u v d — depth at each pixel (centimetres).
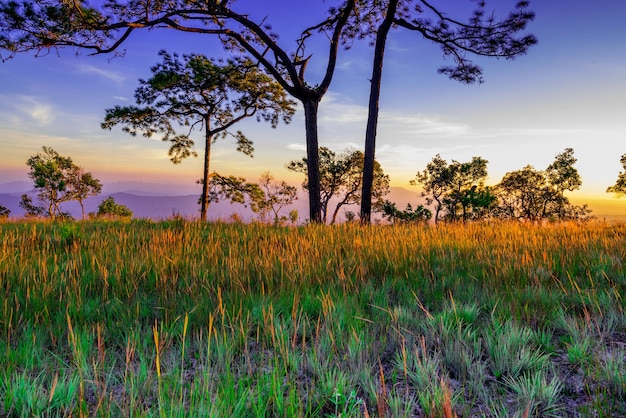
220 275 465
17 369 250
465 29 1385
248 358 249
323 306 334
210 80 2186
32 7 1151
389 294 428
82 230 827
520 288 415
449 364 257
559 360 265
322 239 721
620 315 326
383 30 1405
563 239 707
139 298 391
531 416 202
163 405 195
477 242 697
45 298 371
